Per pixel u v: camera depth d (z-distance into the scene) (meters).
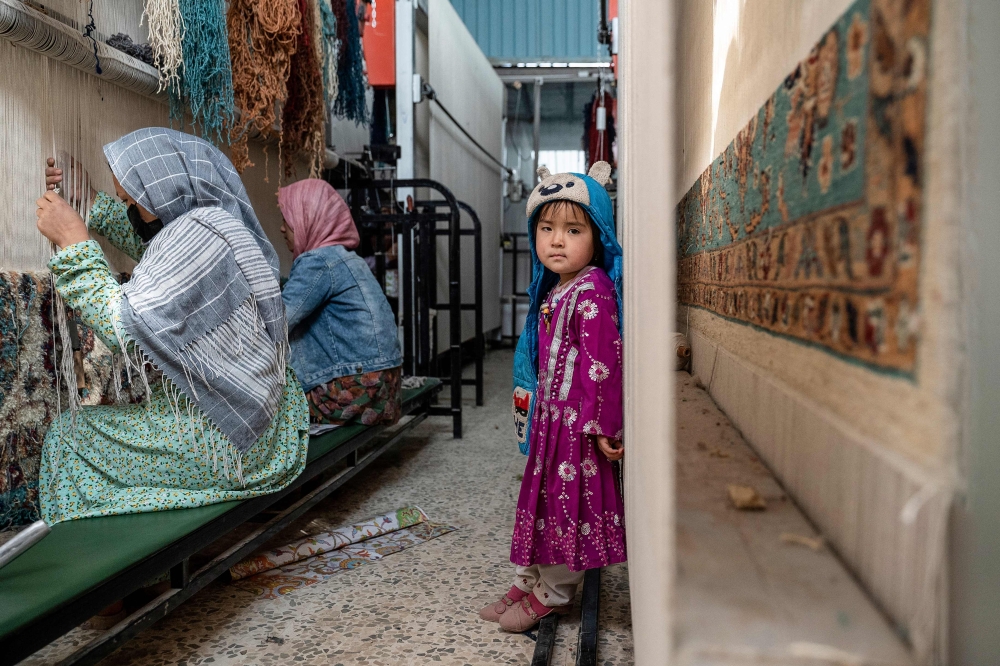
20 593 0.94
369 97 4.01
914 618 0.41
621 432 1.23
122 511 1.30
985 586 0.49
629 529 0.78
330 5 2.44
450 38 4.45
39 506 1.42
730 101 0.87
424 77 4.29
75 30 1.50
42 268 1.51
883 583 0.42
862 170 0.45
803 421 0.54
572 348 1.27
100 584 0.99
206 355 1.37
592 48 7.11
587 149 4.25
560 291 1.33
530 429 1.43
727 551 0.47
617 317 1.26
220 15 1.67
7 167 1.40
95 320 1.29
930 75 0.39
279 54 1.92
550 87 7.55
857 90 0.46
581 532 1.25
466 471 2.63
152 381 1.70
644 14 0.49
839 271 0.49
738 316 0.79
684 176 1.32
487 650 1.33
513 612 1.40
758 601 0.42
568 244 1.31
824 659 0.39
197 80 1.63
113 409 1.41
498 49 7.16
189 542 1.22
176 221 1.41
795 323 0.58
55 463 1.35
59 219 1.30
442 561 1.77
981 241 0.49
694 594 0.42
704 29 1.07
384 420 2.28
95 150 1.66
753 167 0.74
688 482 0.60
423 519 2.05
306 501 1.76
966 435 0.39
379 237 3.60
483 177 5.62
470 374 5.25
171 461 1.36
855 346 0.47
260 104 1.89
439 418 3.70
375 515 2.12
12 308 1.41
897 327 0.42
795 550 0.48
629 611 1.49
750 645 0.39
